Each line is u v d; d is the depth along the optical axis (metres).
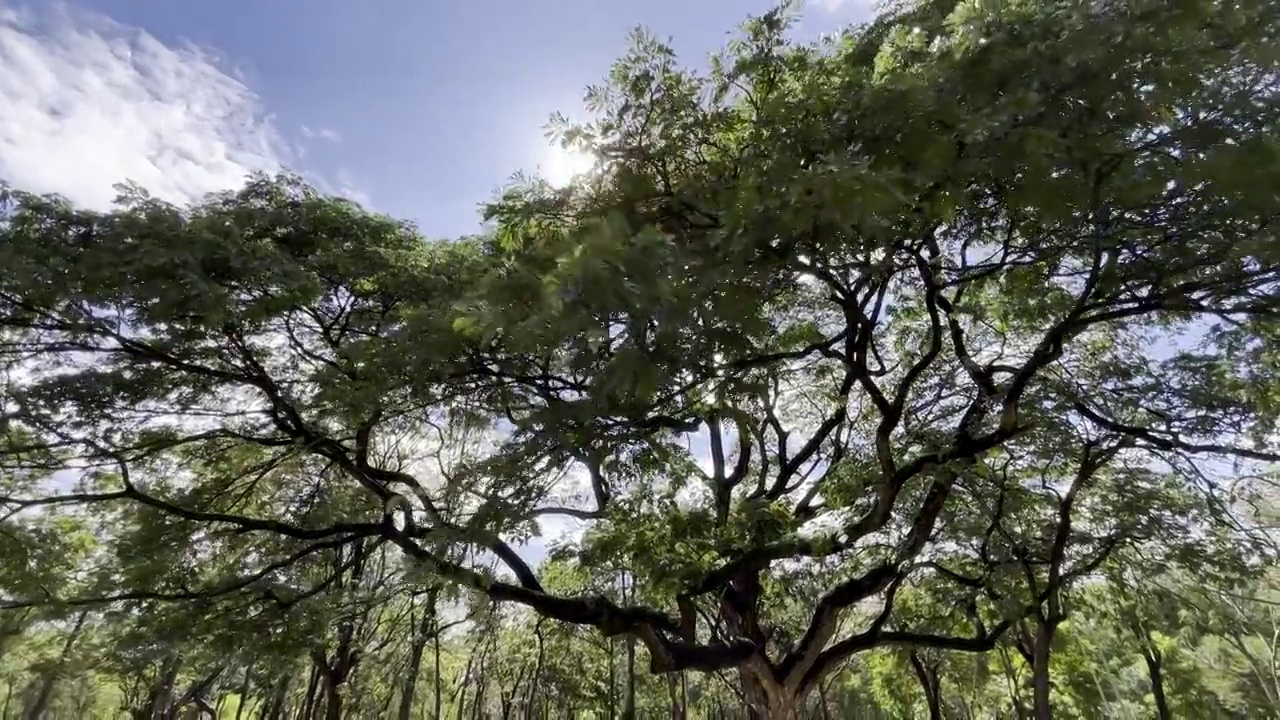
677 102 6.12
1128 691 28.20
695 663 10.02
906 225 6.06
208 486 10.70
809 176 4.46
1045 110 4.78
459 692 39.62
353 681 26.28
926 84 5.07
